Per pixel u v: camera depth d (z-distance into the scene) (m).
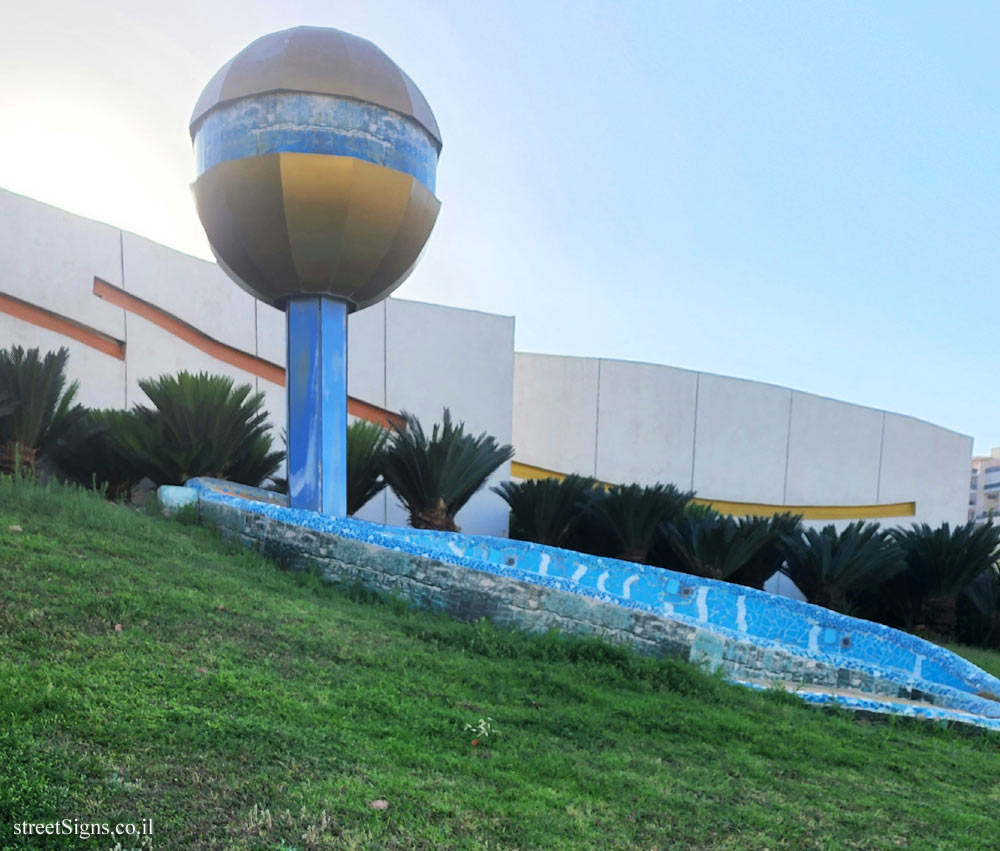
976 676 9.72
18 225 16.00
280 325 19.83
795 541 16.80
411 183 10.82
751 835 4.02
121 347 17.33
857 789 5.23
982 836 4.64
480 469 14.03
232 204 10.48
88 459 12.19
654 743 5.42
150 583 6.42
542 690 6.12
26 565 6.01
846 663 8.57
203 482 11.39
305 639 6.02
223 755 3.66
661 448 25.98
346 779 3.67
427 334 21.44
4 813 2.79
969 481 32.53
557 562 12.55
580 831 3.64
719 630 8.44
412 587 8.59
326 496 11.10
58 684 3.95
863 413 29.86
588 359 25.47
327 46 10.65
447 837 3.31
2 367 11.06
